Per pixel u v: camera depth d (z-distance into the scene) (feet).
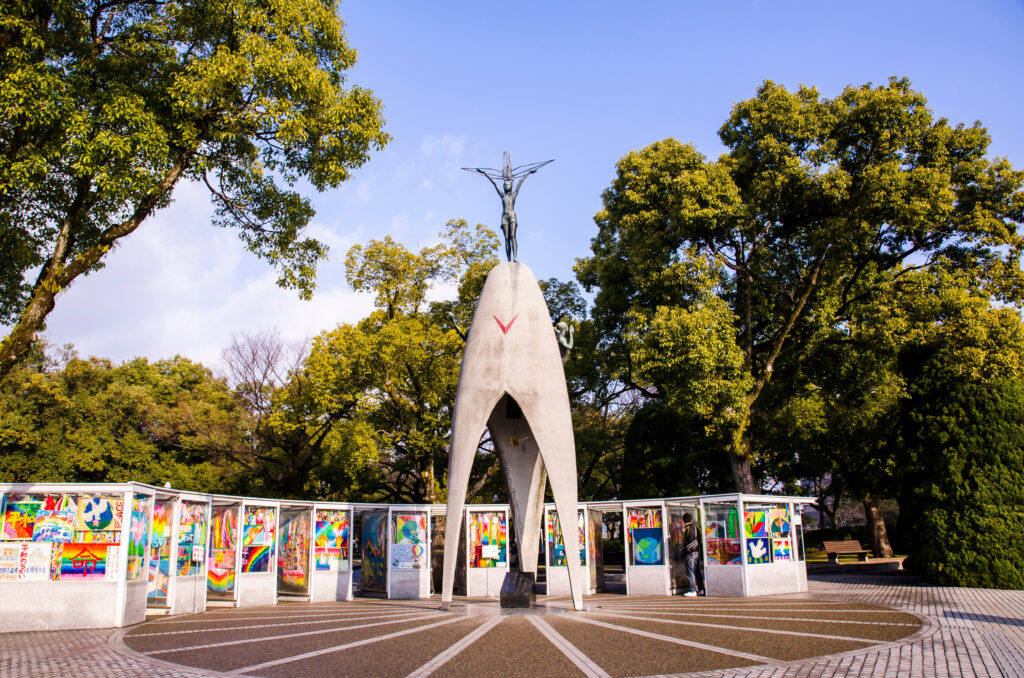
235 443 107.24
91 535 36.60
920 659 23.89
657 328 70.13
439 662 24.48
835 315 81.15
